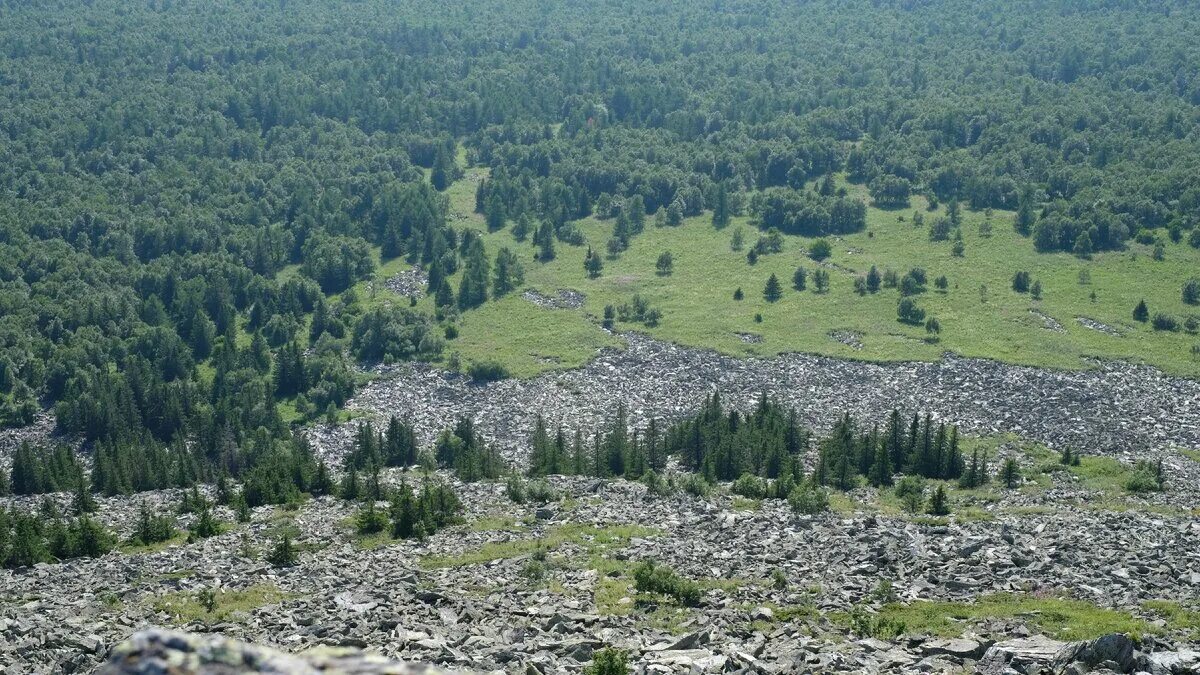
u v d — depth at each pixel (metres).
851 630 47.25
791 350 160.62
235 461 131.00
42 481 118.19
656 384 152.38
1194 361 151.25
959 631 46.03
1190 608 49.41
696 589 54.50
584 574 60.53
